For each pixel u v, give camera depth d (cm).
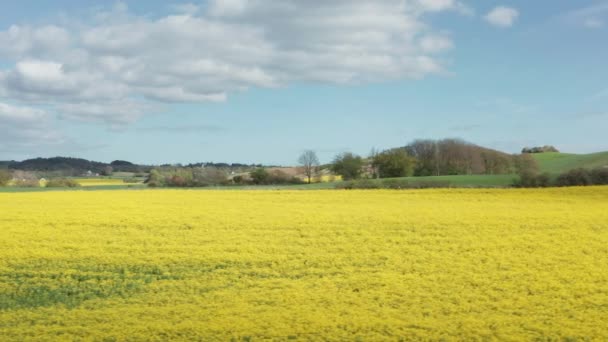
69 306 1805
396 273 2056
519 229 2780
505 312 1627
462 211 3312
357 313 1619
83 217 3133
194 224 2923
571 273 2008
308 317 1572
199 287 1955
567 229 2780
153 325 1528
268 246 2473
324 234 2698
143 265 2250
